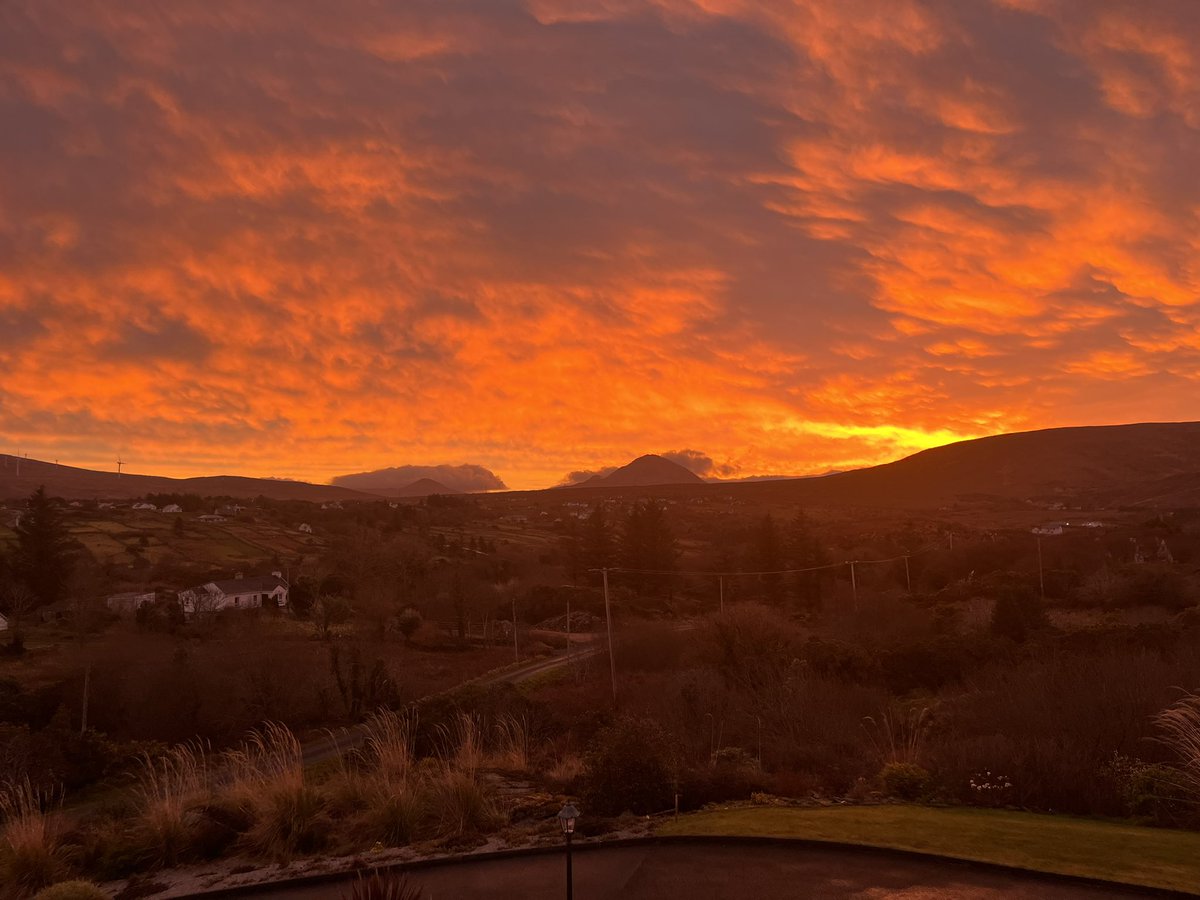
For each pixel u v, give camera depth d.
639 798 12.26
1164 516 109.31
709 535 139.50
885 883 8.59
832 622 58.38
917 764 14.20
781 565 85.06
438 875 9.56
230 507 154.38
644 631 49.75
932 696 32.41
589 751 13.64
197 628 61.84
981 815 11.58
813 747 18.11
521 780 15.05
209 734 36.44
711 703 23.12
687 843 10.24
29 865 10.11
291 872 9.93
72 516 121.69
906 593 75.62
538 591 84.75
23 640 57.66
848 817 11.37
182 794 12.72
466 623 73.00
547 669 52.16
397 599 79.56
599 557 94.25
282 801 11.41
